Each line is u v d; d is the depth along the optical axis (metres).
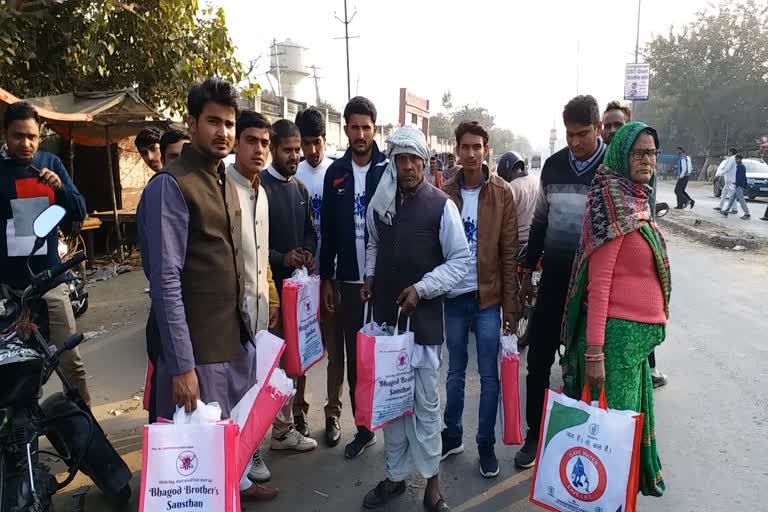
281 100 18.53
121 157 11.38
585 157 3.13
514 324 3.27
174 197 2.25
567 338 2.72
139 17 9.05
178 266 2.25
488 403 3.25
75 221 3.66
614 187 2.46
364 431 3.56
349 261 3.46
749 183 19.86
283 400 2.63
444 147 47.38
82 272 8.01
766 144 21.67
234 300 2.48
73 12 8.20
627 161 2.44
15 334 2.45
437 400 2.91
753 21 36.84
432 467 2.88
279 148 3.38
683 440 3.65
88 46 8.38
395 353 2.72
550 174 3.29
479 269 3.24
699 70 37.78
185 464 2.07
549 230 3.27
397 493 3.11
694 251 10.91
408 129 2.82
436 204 2.84
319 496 3.14
